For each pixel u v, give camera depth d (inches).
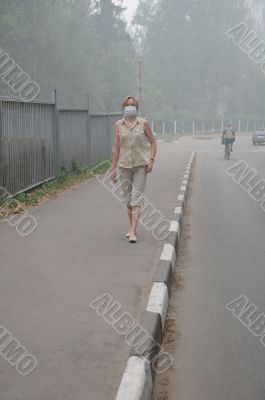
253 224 377.1
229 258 281.1
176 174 661.9
